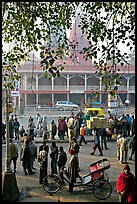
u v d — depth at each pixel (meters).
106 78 7.64
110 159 15.80
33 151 13.12
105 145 18.59
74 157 10.60
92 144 20.17
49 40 8.75
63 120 21.41
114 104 41.66
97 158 15.98
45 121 22.86
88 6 8.41
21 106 38.69
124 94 56.88
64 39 8.87
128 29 7.66
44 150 11.73
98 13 8.21
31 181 11.95
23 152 12.80
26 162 12.80
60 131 21.17
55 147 12.16
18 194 10.14
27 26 8.52
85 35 8.64
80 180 11.46
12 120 21.19
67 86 55.75
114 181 11.82
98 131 17.05
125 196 8.46
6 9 8.35
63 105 49.62
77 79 57.84
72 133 17.86
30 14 8.34
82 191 10.72
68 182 10.57
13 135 21.27
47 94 57.56
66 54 8.89
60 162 11.08
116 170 13.62
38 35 8.43
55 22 8.88
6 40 8.83
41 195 10.33
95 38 7.77
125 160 14.79
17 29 8.73
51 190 10.54
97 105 48.06
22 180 12.08
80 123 21.67
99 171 10.24
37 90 54.62
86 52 7.88
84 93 56.12
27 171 13.41
